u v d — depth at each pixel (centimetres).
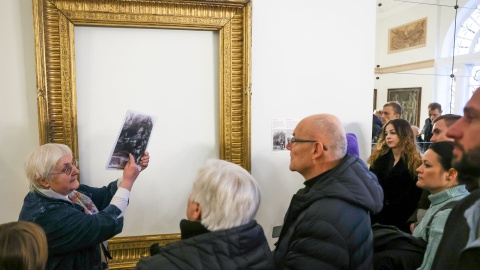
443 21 441
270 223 202
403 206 184
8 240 83
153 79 185
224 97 187
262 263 85
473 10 455
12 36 169
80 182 179
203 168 95
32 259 84
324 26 200
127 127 151
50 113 168
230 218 86
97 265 135
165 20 177
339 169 111
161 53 184
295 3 196
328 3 200
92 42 176
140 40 181
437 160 122
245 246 84
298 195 117
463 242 52
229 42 184
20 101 172
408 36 423
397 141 191
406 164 186
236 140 191
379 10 411
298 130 121
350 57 205
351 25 204
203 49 189
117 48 179
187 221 91
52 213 117
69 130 171
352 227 100
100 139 181
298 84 200
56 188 122
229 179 89
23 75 171
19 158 174
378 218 191
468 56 446
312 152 116
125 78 181
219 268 80
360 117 210
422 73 428
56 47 166
